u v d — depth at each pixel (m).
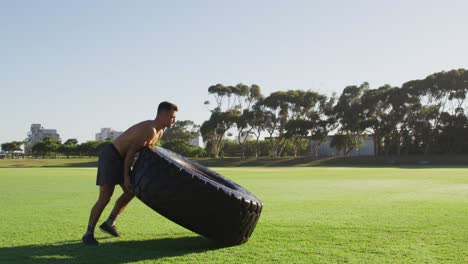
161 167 6.53
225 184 7.75
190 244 6.86
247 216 6.61
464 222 8.89
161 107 7.11
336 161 79.62
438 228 8.20
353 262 5.72
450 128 83.12
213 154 99.44
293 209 11.19
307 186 19.89
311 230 8.03
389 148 91.31
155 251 6.35
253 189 18.11
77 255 6.09
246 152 112.38
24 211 10.97
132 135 6.91
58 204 12.64
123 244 6.86
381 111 86.12
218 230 6.51
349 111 86.06
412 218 9.48
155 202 6.50
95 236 7.55
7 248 6.54
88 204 12.63
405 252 6.26
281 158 83.75
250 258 5.94
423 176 28.88
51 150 114.00
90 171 41.53
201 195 6.39
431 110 83.88
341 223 8.83
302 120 88.81
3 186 20.28
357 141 93.75
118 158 7.04
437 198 14.02
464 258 5.92
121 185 7.24
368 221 9.08
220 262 5.72
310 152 117.00
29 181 24.36
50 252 6.27
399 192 16.44
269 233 7.73
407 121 85.06
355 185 20.48
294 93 90.56
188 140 150.62
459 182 22.47
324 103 91.19
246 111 92.75
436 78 82.12
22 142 128.75
